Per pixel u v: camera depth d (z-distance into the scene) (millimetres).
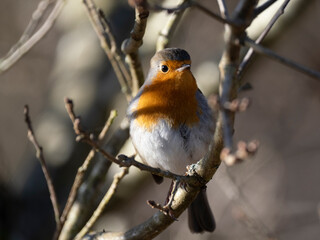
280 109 15211
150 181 11578
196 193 6273
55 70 13688
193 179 6102
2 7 16328
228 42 4547
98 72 12680
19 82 16156
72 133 12227
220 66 4680
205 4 14820
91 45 13172
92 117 12203
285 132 15086
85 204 8578
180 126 7703
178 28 13961
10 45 16141
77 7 13883
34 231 11844
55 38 16328
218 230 13742
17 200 11930
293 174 14812
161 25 11930
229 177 10766
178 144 7691
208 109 7836
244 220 10305
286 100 15227
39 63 16234
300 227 13977
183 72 7672
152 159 7926
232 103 4344
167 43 8258
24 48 9250
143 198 14500
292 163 14852
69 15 13953
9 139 15836
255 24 10555
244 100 4305
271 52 4438
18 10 16391
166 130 7691
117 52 8156
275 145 15016
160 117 7719
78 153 12055
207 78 11000
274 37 10656
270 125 15164
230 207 13977
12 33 16234
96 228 11453
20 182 12297
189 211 9516
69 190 12062
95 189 8633
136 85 8062
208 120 7781
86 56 13070
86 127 12125
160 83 7723
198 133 7703
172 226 13469
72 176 12102
